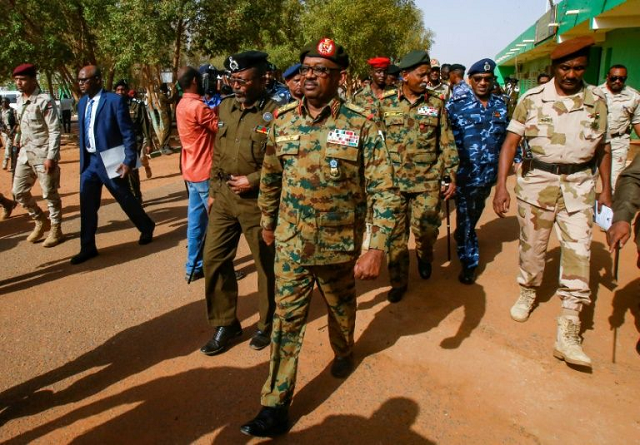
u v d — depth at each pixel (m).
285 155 2.49
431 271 4.72
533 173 3.37
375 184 2.40
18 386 3.04
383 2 19.73
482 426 2.61
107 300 4.23
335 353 3.04
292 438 2.54
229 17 14.55
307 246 2.49
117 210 7.54
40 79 27.44
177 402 2.84
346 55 2.39
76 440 2.55
